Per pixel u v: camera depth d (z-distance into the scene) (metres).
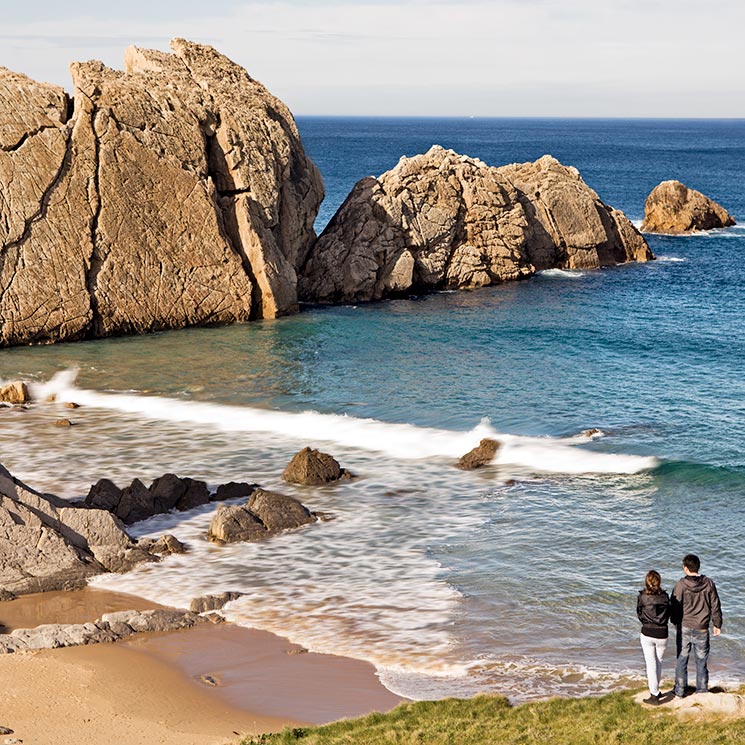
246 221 61.72
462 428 39.69
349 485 33.25
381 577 25.89
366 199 70.06
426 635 22.55
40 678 20.08
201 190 59.72
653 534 28.72
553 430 39.28
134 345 54.66
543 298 69.44
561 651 21.67
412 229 71.00
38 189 55.06
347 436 38.78
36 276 54.38
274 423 40.50
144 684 19.98
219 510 29.12
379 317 62.44
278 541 28.41
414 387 45.91
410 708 18.52
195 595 24.88
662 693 18.28
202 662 21.14
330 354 52.50
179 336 56.97
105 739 17.53
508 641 22.20
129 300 57.12
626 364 50.19
